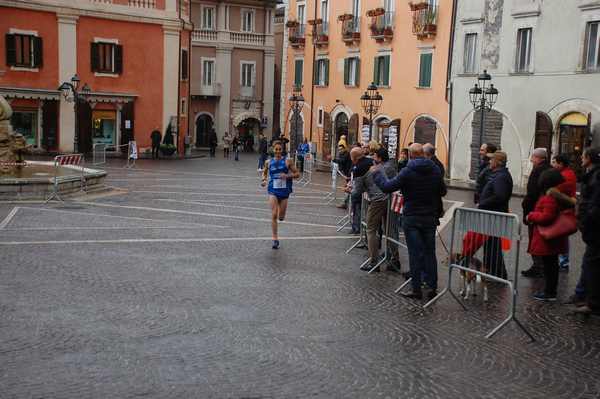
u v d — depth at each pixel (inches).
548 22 1223.5
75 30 1665.8
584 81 1163.3
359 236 604.7
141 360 264.4
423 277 433.1
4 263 429.4
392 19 1633.9
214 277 417.1
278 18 2588.6
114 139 1761.8
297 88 2059.5
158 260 460.4
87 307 337.4
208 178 1189.7
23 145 922.7
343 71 1840.6
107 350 274.5
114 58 1726.1
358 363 273.1
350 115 1811.0
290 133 2112.5
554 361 288.4
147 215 680.4
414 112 1571.1
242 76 2449.6
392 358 281.9
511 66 1298.0
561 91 1203.9
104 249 490.3
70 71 1668.3
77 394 228.7
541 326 343.3
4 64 1592.0
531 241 428.5
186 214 699.4
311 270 453.1
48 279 392.5
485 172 481.7
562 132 1215.6
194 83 2386.8
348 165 820.6
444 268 488.1
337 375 258.2
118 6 1713.8
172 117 1820.9
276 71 2603.3
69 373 247.6
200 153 2139.5
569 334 330.6
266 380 249.3
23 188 765.3
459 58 1421.0
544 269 402.6
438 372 267.6
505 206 431.8
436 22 1492.4
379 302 377.4
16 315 318.3
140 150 1787.6
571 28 1184.2
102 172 908.6
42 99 1633.9
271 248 526.9
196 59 2379.4
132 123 1768.0
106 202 776.9
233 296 372.8
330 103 1904.5
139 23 1752.0
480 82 1368.1
